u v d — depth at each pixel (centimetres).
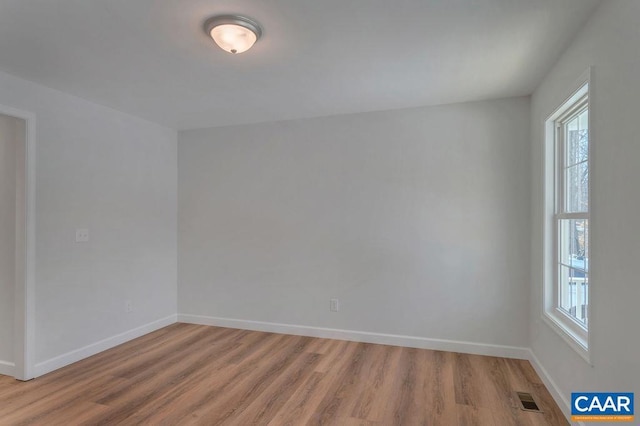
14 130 293
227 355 337
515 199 330
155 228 413
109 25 204
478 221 340
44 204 296
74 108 322
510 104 331
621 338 166
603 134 183
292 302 400
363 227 375
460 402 251
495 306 335
